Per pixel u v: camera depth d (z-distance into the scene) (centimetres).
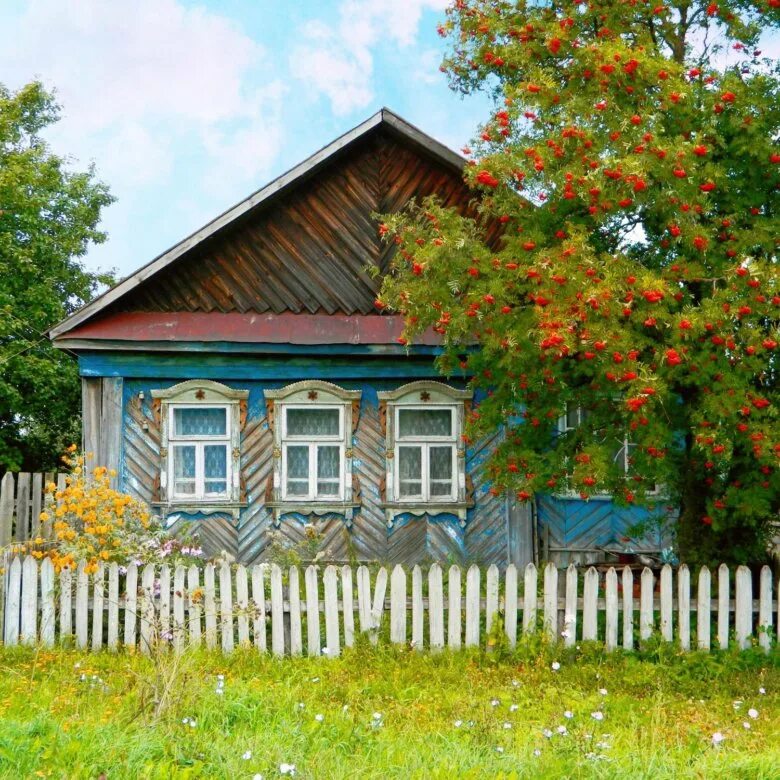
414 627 938
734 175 964
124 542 1098
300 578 1139
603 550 1267
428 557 1320
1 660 882
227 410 1348
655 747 640
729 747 651
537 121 949
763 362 914
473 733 646
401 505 1341
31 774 531
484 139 966
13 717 664
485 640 941
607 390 953
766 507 926
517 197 1002
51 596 952
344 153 1413
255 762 565
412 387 1348
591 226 975
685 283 962
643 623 928
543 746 625
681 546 1066
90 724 631
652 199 895
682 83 908
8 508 1349
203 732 627
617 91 916
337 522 1344
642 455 929
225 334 1311
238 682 775
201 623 952
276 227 1400
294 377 1343
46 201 2095
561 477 968
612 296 819
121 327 1316
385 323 1352
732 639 930
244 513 1341
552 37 947
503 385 1006
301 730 648
